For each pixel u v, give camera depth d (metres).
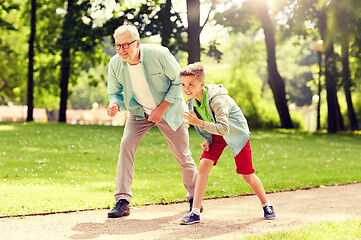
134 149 5.01
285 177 8.17
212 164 4.59
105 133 15.80
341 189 7.02
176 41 20.88
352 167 9.95
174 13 20.28
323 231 3.85
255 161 10.57
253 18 22.95
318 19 18.53
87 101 67.31
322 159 11.36
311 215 4.86
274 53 23.84
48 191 6.07
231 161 10.23
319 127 28.77
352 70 23.23
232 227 4.29
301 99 56.59
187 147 5.11
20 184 6.67
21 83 34.69
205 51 21.30
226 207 5.39
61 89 22.66
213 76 26.91
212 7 21.38
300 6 17.56
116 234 4.00
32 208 5.00
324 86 23.88
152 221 4.56
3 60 33.34
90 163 9.38
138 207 5.36
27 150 10.98
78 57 25.03
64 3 24.41
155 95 4.85
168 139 5.06
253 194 6.37
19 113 63.97
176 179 7.62
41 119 64.75
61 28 22.27
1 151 10.60
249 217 4.77
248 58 28.20
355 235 3.72
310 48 54.94
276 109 25.23
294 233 3.77
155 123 5.05
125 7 21.31
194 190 4.88
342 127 27.81
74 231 4.09
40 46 25.12
